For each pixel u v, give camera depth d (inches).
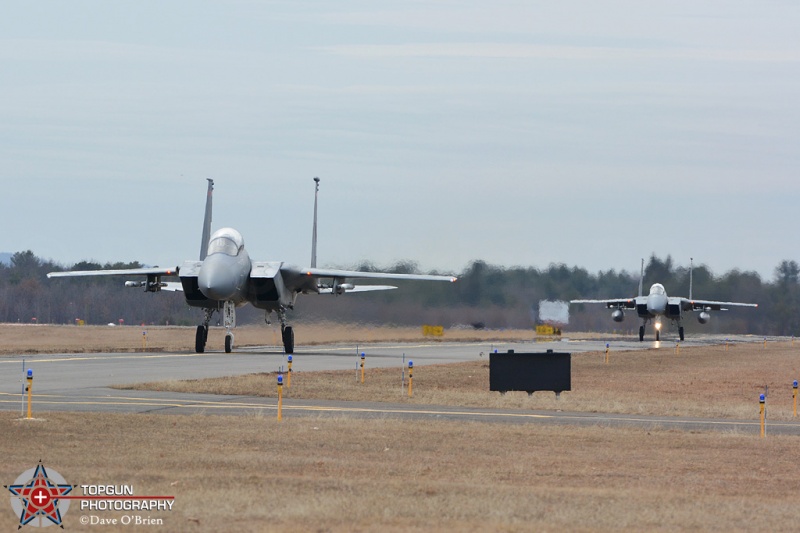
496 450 2834.6
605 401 4532.5
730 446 3026.6
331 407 3922.2
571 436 3159.5
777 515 2025.1
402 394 4512.8
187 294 7450.8
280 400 3405.5
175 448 2728.8
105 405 3745.1
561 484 2342.5
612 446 2974.9
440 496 2112.5
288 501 2030.0
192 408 3720.5
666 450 2925.7
